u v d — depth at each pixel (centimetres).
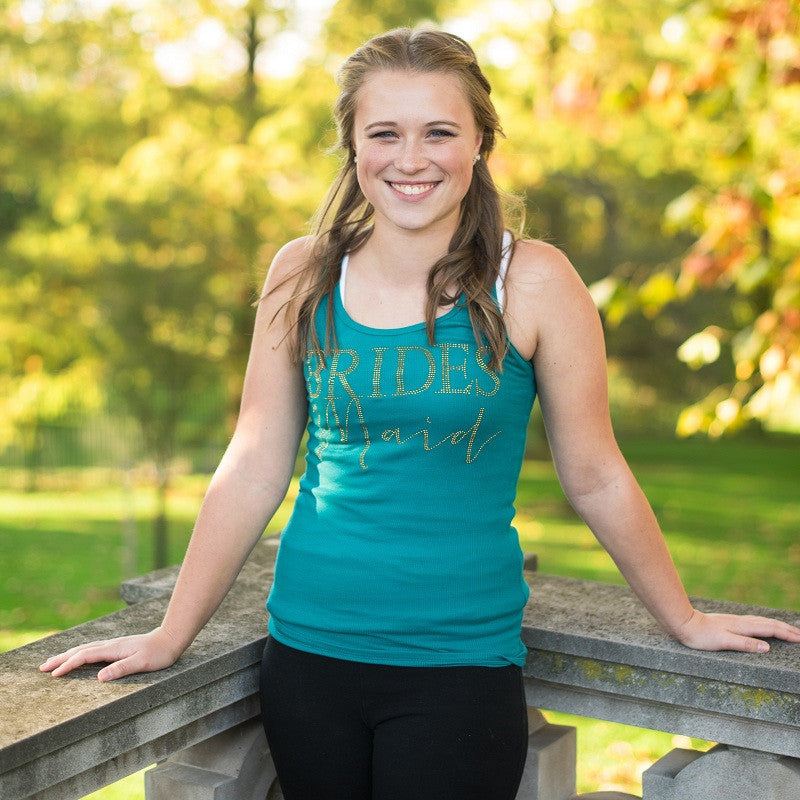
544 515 2241
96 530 2047
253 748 314
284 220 1390
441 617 277
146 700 263
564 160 1580
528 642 304
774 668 273
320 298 293
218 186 1361
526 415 290
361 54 288
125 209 1366
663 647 288
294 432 307
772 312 666
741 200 681
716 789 292
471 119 286
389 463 278
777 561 1770
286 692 289
